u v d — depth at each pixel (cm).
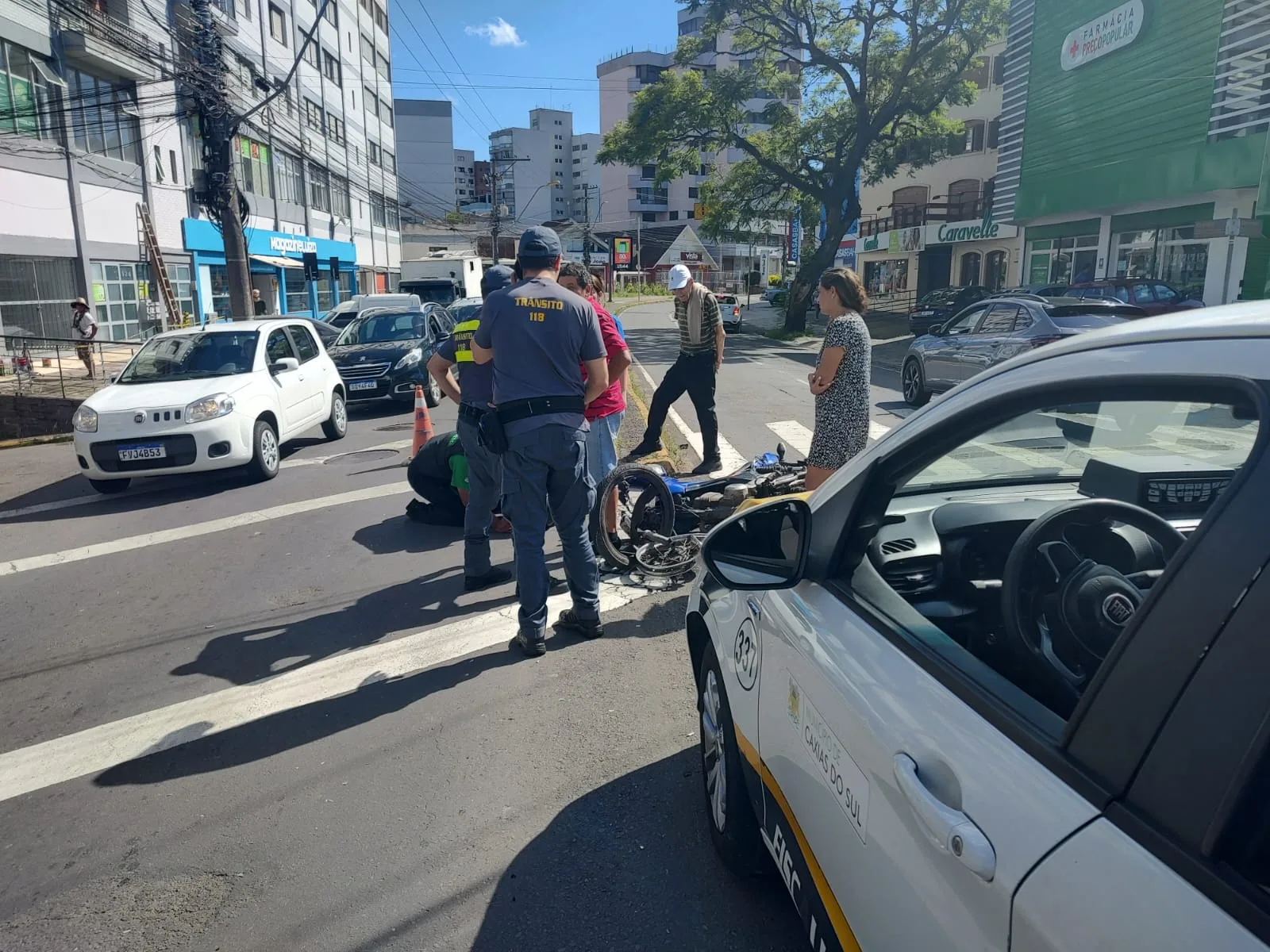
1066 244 2552
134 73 2403
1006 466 326
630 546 581
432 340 1551
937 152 3400
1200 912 104
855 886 177
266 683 450
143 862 310
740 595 275
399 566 626
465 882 294
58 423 1584
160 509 830
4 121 2039
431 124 9319
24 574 651
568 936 268
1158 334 146
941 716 161
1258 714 106
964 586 235
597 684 432
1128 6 2041
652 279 8825
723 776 286
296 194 3803
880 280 4556
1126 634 129
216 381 916
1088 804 124
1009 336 1145
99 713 426
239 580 613
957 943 138
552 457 441
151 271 2592
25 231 2108
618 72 10181
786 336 3247
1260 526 114
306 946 268
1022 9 2536
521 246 451
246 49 3125
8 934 277
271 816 335
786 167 3372
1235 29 1766
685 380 770
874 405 1341
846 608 212
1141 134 2042
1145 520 207
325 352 1172
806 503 240
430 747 380
